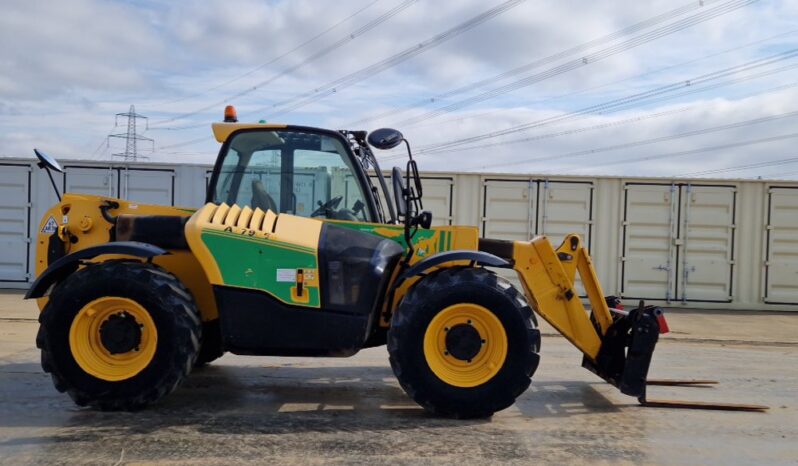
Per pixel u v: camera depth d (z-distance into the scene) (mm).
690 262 11555
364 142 5457
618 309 5344
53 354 4281
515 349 4316
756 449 4047
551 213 11578
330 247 4438
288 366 6172
